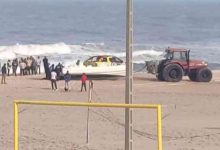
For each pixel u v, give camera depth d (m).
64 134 45.31
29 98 67.12
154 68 86.94
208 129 48.06
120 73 92.50
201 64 88.12
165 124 50.56
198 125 50.16
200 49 160.00
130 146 26.20
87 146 40.88
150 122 51.22
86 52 148.75
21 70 99.25
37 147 40.16
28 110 56.31
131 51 26.17
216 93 73.50
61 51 150.75
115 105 24.94
